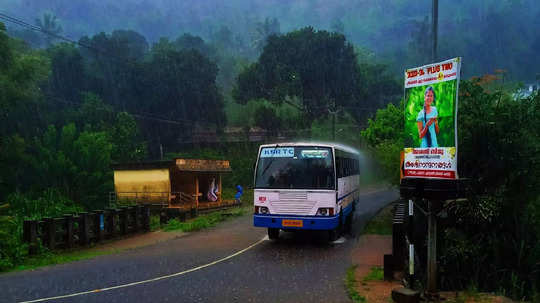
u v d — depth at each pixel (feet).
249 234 49.78
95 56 186.91
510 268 26.81
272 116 167.94
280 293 24.48
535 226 28.17
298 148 41.22
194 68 179.73
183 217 66.33
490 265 26.99
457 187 20.80
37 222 39.81
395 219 30.40
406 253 26.08
